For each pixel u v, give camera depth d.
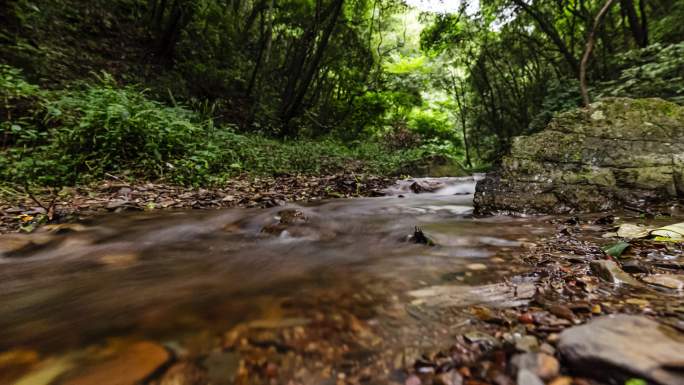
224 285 1.71
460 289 1.54
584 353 0.89
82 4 11.12
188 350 1.10
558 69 15.35
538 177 3.50
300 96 14.72
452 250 2.20
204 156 6.46
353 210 4.05
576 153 3.53
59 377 0.98
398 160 11.44
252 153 7.91
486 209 3.48
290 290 1.60
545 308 1.29
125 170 5.71
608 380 0.83
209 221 3.31
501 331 1.15
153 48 12.20
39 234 2.83
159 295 1.59
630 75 6.92
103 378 0.97
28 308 1.48
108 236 2.83
